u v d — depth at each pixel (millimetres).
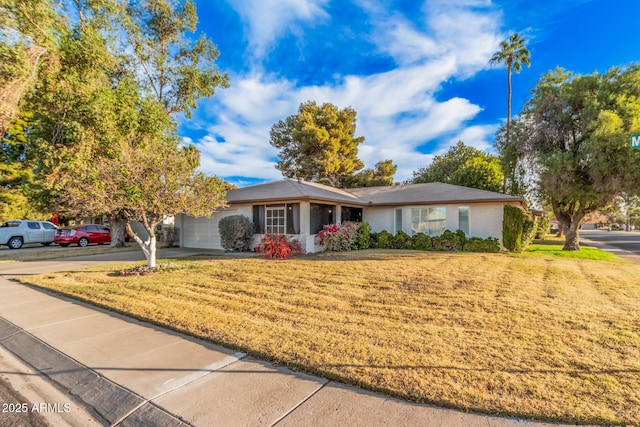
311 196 13133
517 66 24891
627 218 59781
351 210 17344
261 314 5301
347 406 2773
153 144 11094
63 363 3789
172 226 19078
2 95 9227
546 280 7781
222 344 4137
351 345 3988
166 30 19438
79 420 2838
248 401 2879
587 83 14914
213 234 16797
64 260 12984
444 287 7035
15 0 10875
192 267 10008
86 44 13281
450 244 14523
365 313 5328
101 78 14500
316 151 30234
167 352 3949
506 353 3748
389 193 18703
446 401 2795
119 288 7285
